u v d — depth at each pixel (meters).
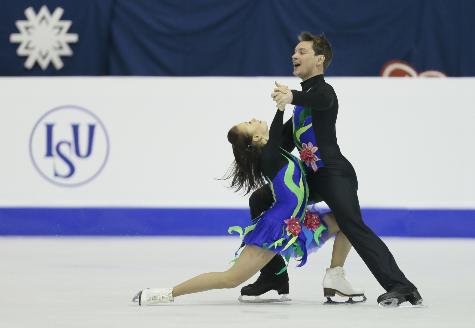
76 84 31.92
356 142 31.61
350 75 37.62
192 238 30.70
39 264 22.88
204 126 31.75
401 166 31.52
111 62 38.06
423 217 31.44
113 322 14.05
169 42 37.88
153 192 31.75
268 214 15.95
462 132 31.52
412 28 37.56
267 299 16.77
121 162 31.78
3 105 31.92
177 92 31.80
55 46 38.00
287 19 37.50
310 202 16.62
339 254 16.67
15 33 38.06
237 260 15.89
